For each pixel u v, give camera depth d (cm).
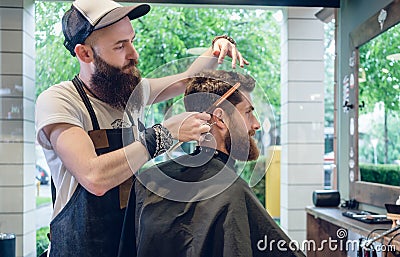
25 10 271
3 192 281
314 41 313
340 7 290
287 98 324
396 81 216
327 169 308
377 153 236
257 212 129
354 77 264
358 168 260
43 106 143
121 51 148
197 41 278
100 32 146
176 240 126
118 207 143
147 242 128
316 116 318
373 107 242
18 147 290
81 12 149
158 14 272
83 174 135
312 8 301
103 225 144
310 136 313
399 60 213
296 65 317
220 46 148
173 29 272
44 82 256
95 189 135
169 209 129
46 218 265
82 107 144
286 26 311
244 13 297
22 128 293
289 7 300
